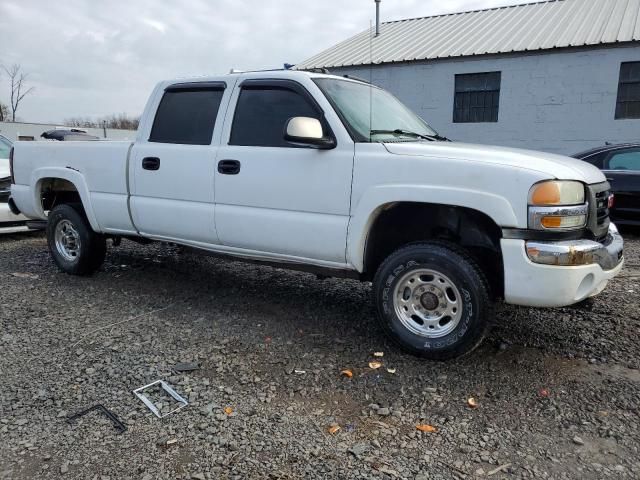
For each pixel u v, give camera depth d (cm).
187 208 452
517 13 1831
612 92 1377
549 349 382
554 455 259
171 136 471
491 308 345
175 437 273
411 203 359
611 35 1391
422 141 408
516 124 1509
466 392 321
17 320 438
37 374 341
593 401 309
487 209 324
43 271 595
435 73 1598
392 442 270
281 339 402
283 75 414
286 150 398
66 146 543
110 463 252
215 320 442
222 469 248
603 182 369
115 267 614
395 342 374
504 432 279
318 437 274
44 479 241
